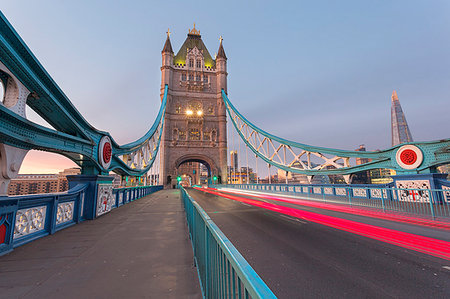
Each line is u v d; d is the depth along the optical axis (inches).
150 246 189.2
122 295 105.4
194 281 121.6
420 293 119.3
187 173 4323.3
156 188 1588.3
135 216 359.3
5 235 170.6
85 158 322.3
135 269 138.4
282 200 705.6
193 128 2393.0
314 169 1007.6
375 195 545.3
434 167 524.4
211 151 2353.6
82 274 130.4
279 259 172.1
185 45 2783.0
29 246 187.9
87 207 327.9
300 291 122.0
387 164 634.2
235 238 235.0
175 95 2447.1
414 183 530.9
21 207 193.5
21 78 195.8
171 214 381.7
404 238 232.2
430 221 316.8
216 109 2511.1
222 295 64.6
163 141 2269.9
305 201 655.8
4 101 189.2
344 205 514.0
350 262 165.6
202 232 114.3
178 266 143.8
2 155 185.5
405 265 159.2
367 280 135.5
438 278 137.4
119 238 216.5
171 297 103.8
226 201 691.4
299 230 272.2
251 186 1269.7
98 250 177.6
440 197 444.8
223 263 64.7
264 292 26.2
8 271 134.7
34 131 213.3
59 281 120.8
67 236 224.2
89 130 327.6
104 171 386.3
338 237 238.1
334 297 115.6
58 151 261.7
